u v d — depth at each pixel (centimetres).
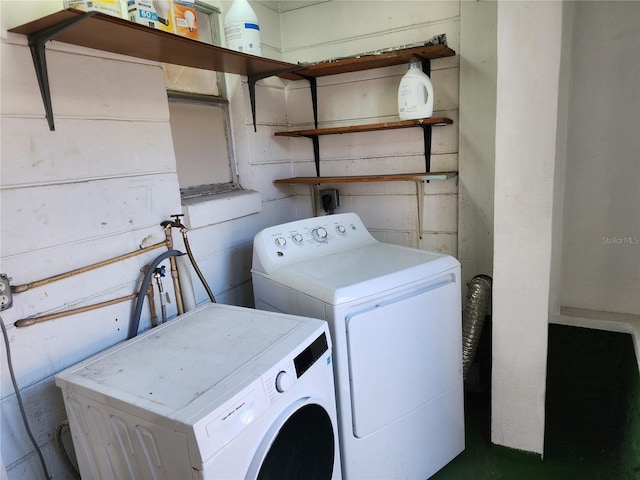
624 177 196
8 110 124
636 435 179
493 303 180
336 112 252
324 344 140
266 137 247
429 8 215
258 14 238
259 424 110
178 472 100
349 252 202
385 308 156
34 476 133
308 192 270
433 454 182
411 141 233
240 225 227
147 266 169
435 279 173
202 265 204
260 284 189
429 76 221
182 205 191
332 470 146
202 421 95
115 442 114
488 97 204
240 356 124
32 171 131
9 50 123
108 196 155
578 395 213
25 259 130
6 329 125
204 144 217
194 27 156
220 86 226
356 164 252
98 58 149
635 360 189
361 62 212
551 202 161
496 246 174
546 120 155
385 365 159
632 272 205
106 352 135
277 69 212
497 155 165
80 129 144
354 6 234
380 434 162
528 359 179
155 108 172
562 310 220
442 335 176
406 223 243
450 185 226
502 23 154
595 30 188
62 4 137
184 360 125
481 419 218
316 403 134
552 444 200
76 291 144
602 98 193
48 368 136
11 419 127
